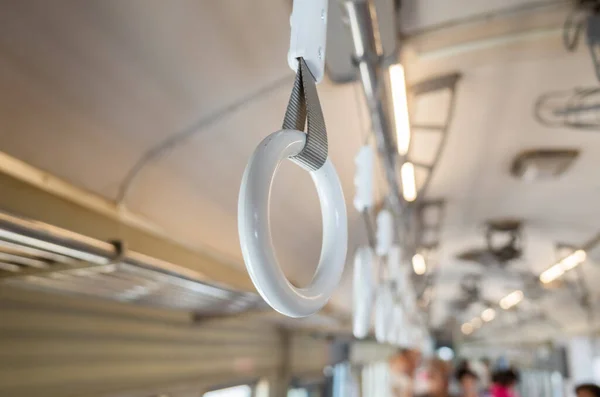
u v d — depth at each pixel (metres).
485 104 1.76
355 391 7.16
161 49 1.06
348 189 2.02
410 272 3.86
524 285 5.70
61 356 1.69
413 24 1.30
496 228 3.42
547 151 2.16
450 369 9.56
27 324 1.55
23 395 1.51
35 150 1.17
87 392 1.80
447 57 1.44
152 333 2.33
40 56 0.97
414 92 1.60
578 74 1.57
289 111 0.46
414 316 4.02
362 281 1.04
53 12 0.89
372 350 8.66
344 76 1.30
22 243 0.98
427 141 2.00
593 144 2.09
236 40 1.10
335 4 0.99
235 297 2.11
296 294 0.43
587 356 7.17
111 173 1.39
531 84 1.63
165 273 1.42
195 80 1.18
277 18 1.08
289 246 2.35
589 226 3.29
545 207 3.04
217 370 3.11
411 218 2.74
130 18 0.96
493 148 2.15
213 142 1.45
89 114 1.17
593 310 6.27
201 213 1.81
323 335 5.96
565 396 7.58
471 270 5.15
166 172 1.50
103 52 1.02
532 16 1.29
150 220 1.65
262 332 4.06
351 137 1.66
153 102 1.21
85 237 1.10
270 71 1.25
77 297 1.80
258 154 0.41
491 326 11.62
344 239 0.52
